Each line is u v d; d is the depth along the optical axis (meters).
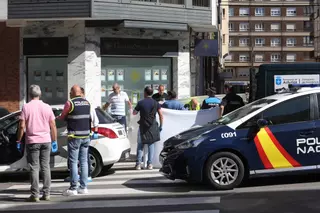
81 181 8.42
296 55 101.19
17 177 10.76
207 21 17.31
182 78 17.12
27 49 15.88
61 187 9.23
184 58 17.19
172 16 16.30
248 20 100.19
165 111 11.55
